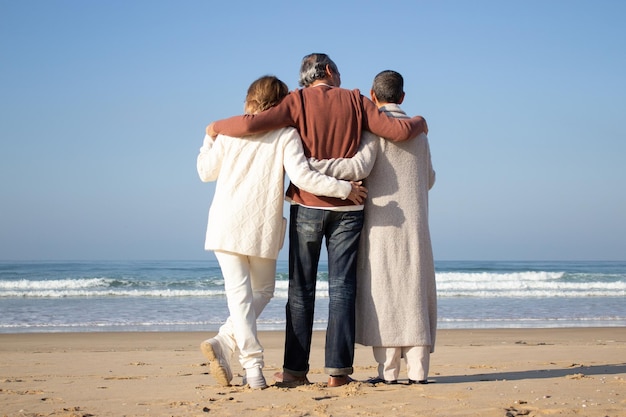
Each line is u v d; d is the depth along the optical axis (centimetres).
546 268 4728
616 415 271
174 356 727
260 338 1003
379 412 280
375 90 375
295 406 296
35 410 314
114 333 1122
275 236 353
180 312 1616
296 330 362
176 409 303
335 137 349
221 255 356
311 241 354
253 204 347
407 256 360
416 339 357
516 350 739
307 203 350
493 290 2527
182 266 4300
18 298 2130
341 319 356
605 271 4388
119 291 2281
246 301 355
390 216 360
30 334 1099
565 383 365
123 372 547
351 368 361
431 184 390
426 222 368
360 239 364
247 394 336
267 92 354
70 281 2484
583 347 800
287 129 350
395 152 362
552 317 1545
